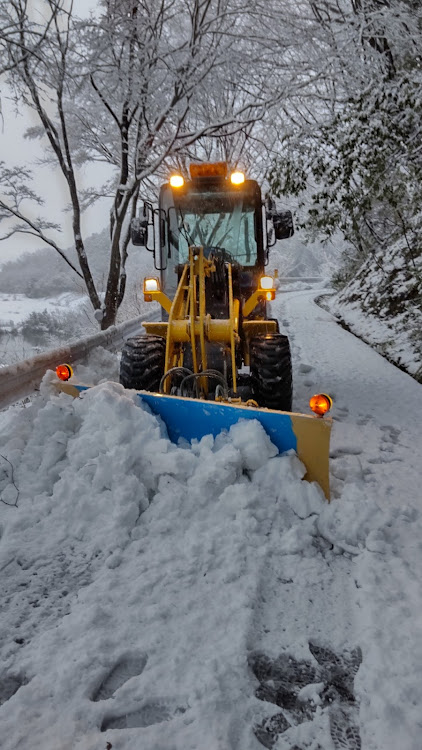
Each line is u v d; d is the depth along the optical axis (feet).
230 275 14.84
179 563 8.55
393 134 23.88
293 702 6.15
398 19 27.89
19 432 11.86
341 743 5.59
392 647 6.79
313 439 10.61
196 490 10.02
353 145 23.70
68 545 9.17
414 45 28.68
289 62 33.68
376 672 6.34
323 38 31.12
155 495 10.18
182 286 14.73
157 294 17.17
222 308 15.38
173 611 7.43
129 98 31.73
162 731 5.57
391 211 41.70
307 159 24.95
